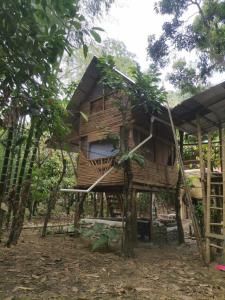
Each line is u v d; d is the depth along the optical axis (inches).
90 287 158.6
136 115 296.7
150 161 318.0
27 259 210.7
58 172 464.1
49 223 417.4
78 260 220.1
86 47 92.7
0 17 84.8
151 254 266.8
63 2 84.6
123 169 273.4
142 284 169.2
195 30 495.2
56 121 141.5
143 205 442.3
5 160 198.1
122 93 262.4
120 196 367.9
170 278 185.9
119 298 143.5
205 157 380.5
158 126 338.3
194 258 253.9
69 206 507.8
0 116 124.3
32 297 137.9
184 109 272.7
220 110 277.4
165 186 336.2
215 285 175.8
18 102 117.6
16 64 98.0
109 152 313.4
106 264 214.1
